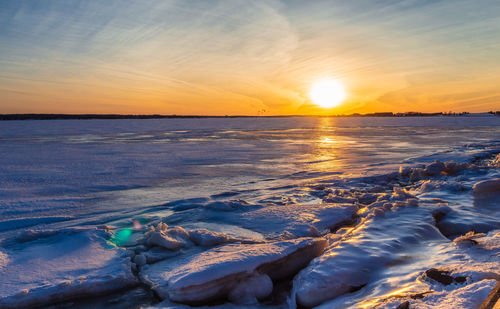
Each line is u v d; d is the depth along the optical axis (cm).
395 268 320
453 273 258
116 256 412
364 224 475
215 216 601
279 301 316
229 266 323
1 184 956
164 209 675
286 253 362
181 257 409
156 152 1883
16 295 310
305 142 2647
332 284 294
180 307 299
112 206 706
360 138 3133
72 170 1218
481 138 2991
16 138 3198
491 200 650
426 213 525
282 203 721
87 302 323
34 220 595
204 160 1523
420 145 2297
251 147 2206
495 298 178
